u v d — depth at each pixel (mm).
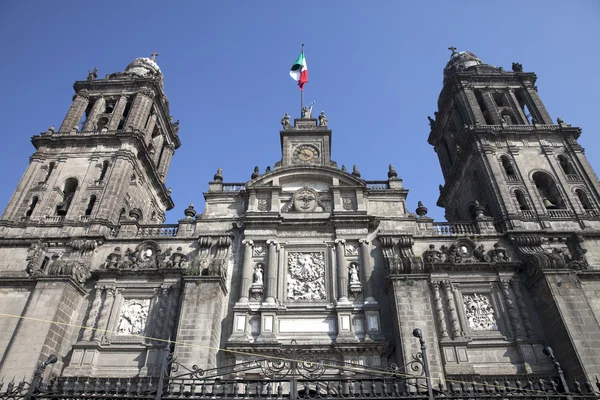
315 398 16391
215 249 34688
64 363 29531
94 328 30828
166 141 53562
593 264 33094
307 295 32656
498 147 41656
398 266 30828
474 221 36250
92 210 37656
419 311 28750
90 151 42312
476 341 29797
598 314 29859
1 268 34250
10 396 16141
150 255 34812
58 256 34812
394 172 39750
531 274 31078
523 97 47312
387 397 16156
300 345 29344
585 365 26125
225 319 31359
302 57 50750
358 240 34406
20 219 37906
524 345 29094
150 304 32281
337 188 37344
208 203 37875
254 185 37688
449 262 32312
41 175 40875
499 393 16766
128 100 48500
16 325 30156
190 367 27188
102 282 32812
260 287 32469
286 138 42094
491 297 31859
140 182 44812
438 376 26297
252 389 27641
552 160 40438
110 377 28547
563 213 36938
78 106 46594
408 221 36031
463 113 46312
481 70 50094
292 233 35438
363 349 28875
